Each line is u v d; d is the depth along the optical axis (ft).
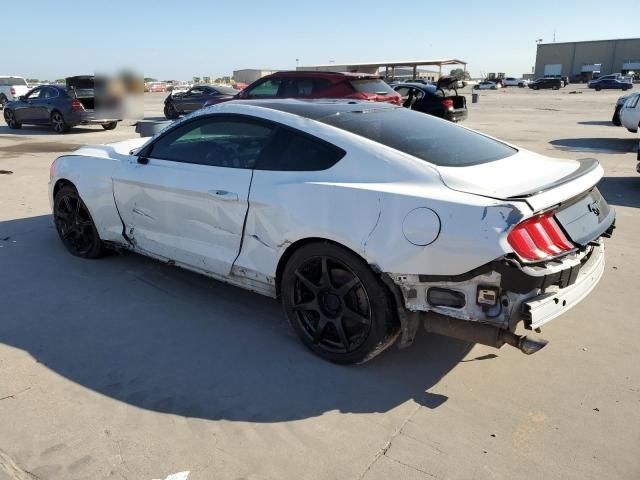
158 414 9.09
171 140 13.44
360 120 11.43
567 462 8.05
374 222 9.40
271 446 8.37
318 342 10.86
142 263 15.92
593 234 9.78
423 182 9.50
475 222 8.52
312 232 10.13
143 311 12.90
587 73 289.33
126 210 14.24
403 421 9.00
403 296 9.39
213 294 13.89
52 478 7.62
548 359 10.92
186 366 10.57
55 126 52.31
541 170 10.53
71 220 16.26
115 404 9.34
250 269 11.50
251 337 11.74
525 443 8.47
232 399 9.55
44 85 54.24
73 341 11.45
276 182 10.89
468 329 9.13
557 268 8.71
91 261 16.10
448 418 9.09
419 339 11.72
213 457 8.11
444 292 9.00
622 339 11.71
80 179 15.24
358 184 9.91
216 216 11.94
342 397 9.66
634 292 14.07
